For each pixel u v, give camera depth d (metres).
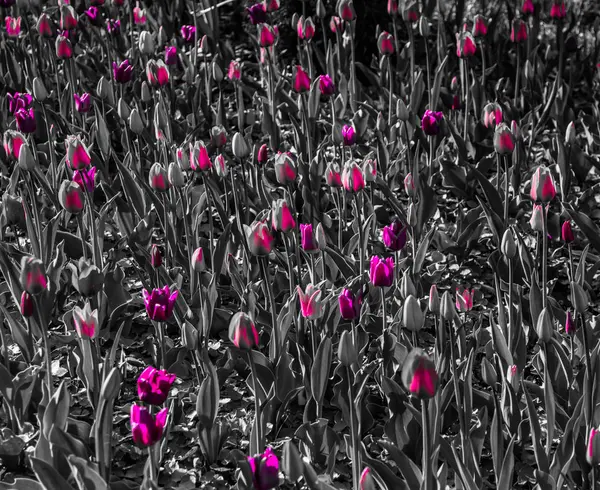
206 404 2.60
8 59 3.83
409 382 2.27
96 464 2.42
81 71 3.99
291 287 2.88
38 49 3.97
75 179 2.87
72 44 3.71
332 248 3.08
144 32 3.52
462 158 3.51
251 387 2.75
